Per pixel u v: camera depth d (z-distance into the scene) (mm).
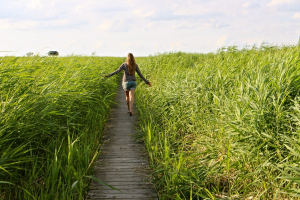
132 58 6613
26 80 4391
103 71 9734
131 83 6707
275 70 4645
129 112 6977
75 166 3465
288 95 3734
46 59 7055
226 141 3799
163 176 3332
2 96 3805
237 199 2809
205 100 5402
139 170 3750
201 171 3357
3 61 4578
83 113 5754
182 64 12953
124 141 5035
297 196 2377
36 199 2582
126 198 3006
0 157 3041
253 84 4395
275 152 3143
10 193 2740
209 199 2693
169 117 5777
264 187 2727
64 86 5191
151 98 7742
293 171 2578
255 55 7918
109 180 3439
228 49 10688
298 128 3113
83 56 12422
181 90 6441
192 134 4891
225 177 3299
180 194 2986
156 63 14008
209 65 8055
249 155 3172
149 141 4266
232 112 4199
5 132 3275
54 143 3861
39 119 3789
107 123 6301
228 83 5656
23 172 3307
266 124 3314
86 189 3164
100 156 4270
